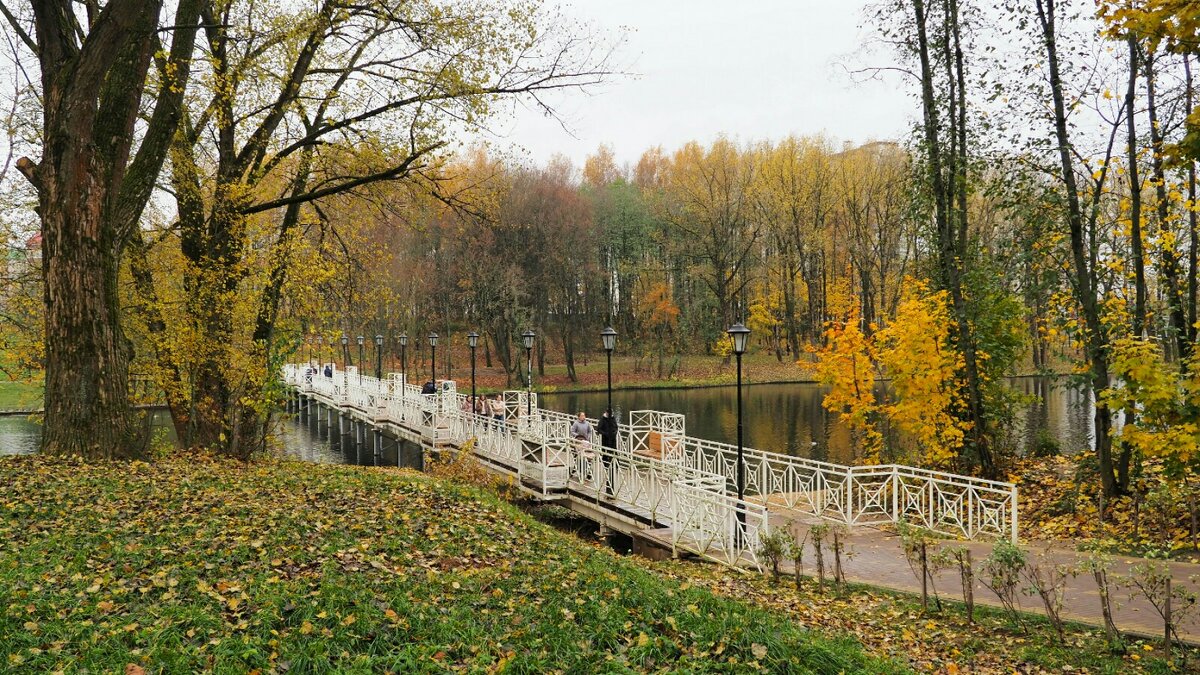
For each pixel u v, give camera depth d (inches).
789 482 567.5
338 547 294.7
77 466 416.8
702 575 389.1
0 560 246.8
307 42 603.8
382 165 639.8
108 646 187.6
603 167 2687.0
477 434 810.2
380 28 602.9
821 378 657.6
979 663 265.9
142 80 463.5
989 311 631.8
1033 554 422.3
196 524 312.5
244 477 461.1
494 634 225.0
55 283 450.3
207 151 669.9
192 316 606.5
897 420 610.5
